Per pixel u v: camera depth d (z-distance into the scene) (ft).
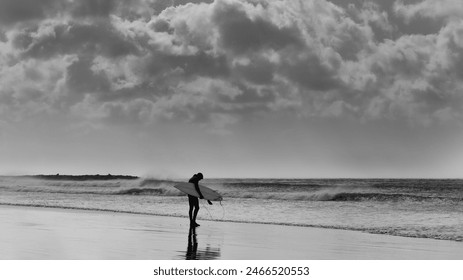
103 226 57.16
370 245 45.65
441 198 105.70
